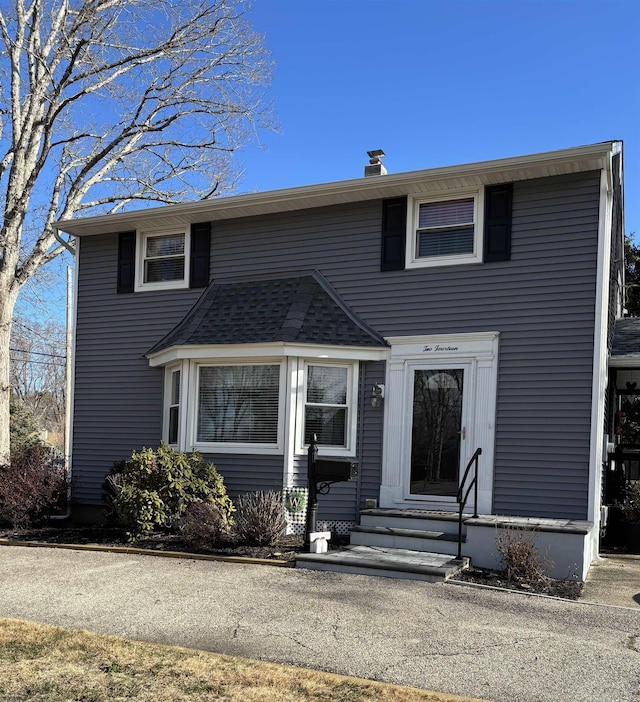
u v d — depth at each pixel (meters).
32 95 15.60
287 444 10.03
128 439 12.09
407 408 10.04
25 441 23.05
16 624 5.68
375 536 8.88
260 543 8.95
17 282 16.12
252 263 11.52
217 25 16.55
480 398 9.57
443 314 9.96
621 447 11.52
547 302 9.32
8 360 15.60
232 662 4.84
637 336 12.70
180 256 12.23
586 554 7.92
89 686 4.39
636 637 5.50
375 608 6.21
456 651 5.11
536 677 4.62
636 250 24.77
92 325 12.74
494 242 9.72
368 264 10.59
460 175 9.61
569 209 9.30
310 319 10.35
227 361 10.65
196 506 9.23
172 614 6.04
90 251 12.94
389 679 4.59
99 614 6.05
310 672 4.66
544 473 9.12
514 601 6.55
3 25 15.92
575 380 9.05
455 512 9.46
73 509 12.38
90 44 15.30
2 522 11.44
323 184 10.44
